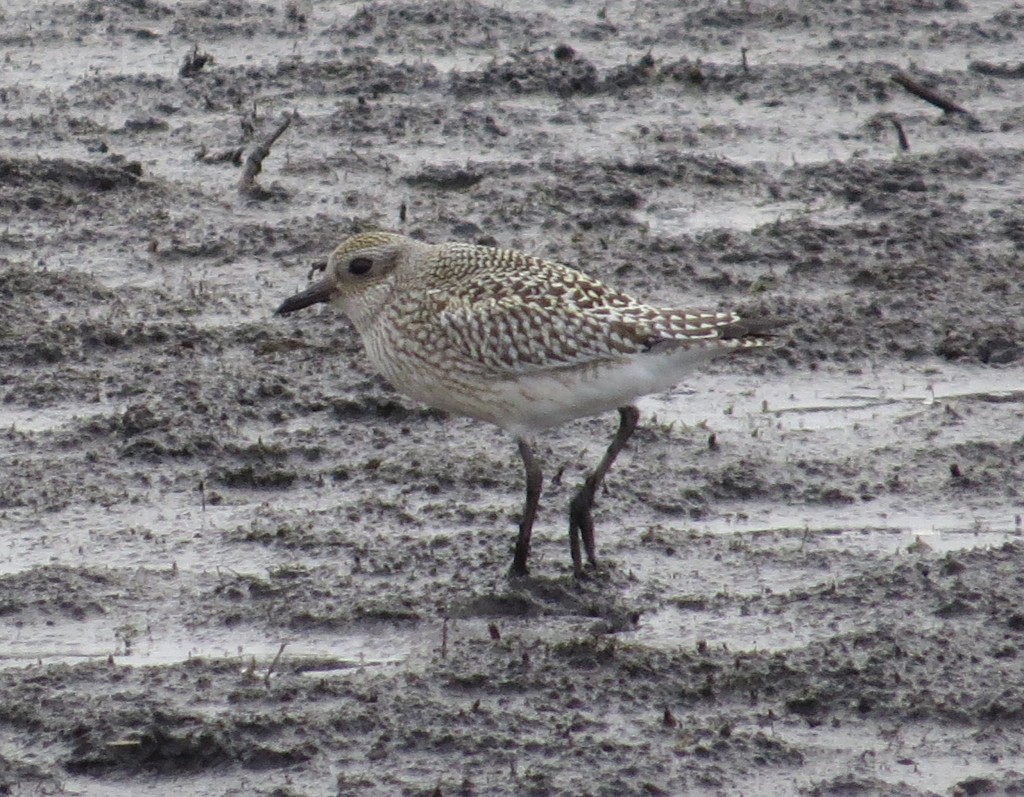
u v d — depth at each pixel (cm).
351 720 995
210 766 967
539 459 1393
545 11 2730
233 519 1296
